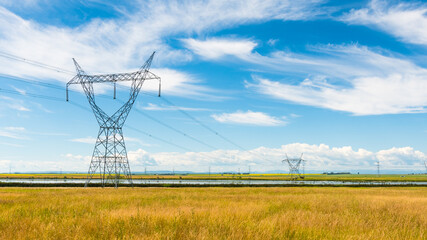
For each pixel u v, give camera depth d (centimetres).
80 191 5047
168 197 3403
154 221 1273
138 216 1373
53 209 1862
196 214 1509
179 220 1302
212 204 2409
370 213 1873
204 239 983
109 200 2805
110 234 1036
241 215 1507
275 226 1199
